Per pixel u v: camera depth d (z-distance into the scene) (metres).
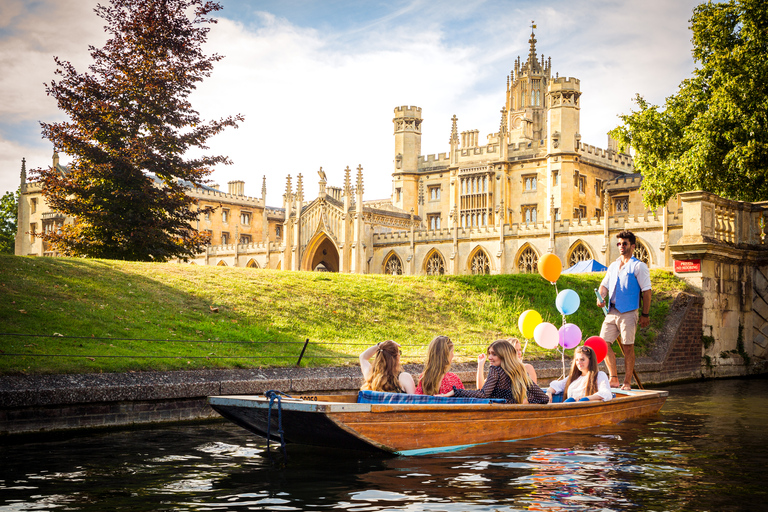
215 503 5.48
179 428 9.30
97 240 30.36
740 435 8.98
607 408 9.84
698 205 19.84
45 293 13.46
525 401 8.59
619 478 6.43
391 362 8.05
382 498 5.64
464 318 18.97
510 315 19.58
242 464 6.96
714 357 19.83
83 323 12.25
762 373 20.88
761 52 26.67
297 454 7.47
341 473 6.55
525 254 56.62
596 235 52.31
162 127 31.45
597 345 10.62
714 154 27.69
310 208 69.19
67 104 30.34
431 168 77.38
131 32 31.86
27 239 86.00
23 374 9.02
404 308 18.78
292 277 19.42
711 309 19.88
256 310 15.82
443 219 75.75
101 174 29.94
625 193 67.12
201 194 85.38
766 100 26.06
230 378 10.59
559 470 6.74
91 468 6.76
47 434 8.63
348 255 65.25
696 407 12.23
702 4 29.78
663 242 48.12
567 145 65.50
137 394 9.45
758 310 21.16
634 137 32.75
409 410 7.25
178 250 32.03
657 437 8.77
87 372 9.64
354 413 6.86
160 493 5.79
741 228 21.19
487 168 70.44
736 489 6.04
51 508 5.30
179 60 32.25
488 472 6.62
